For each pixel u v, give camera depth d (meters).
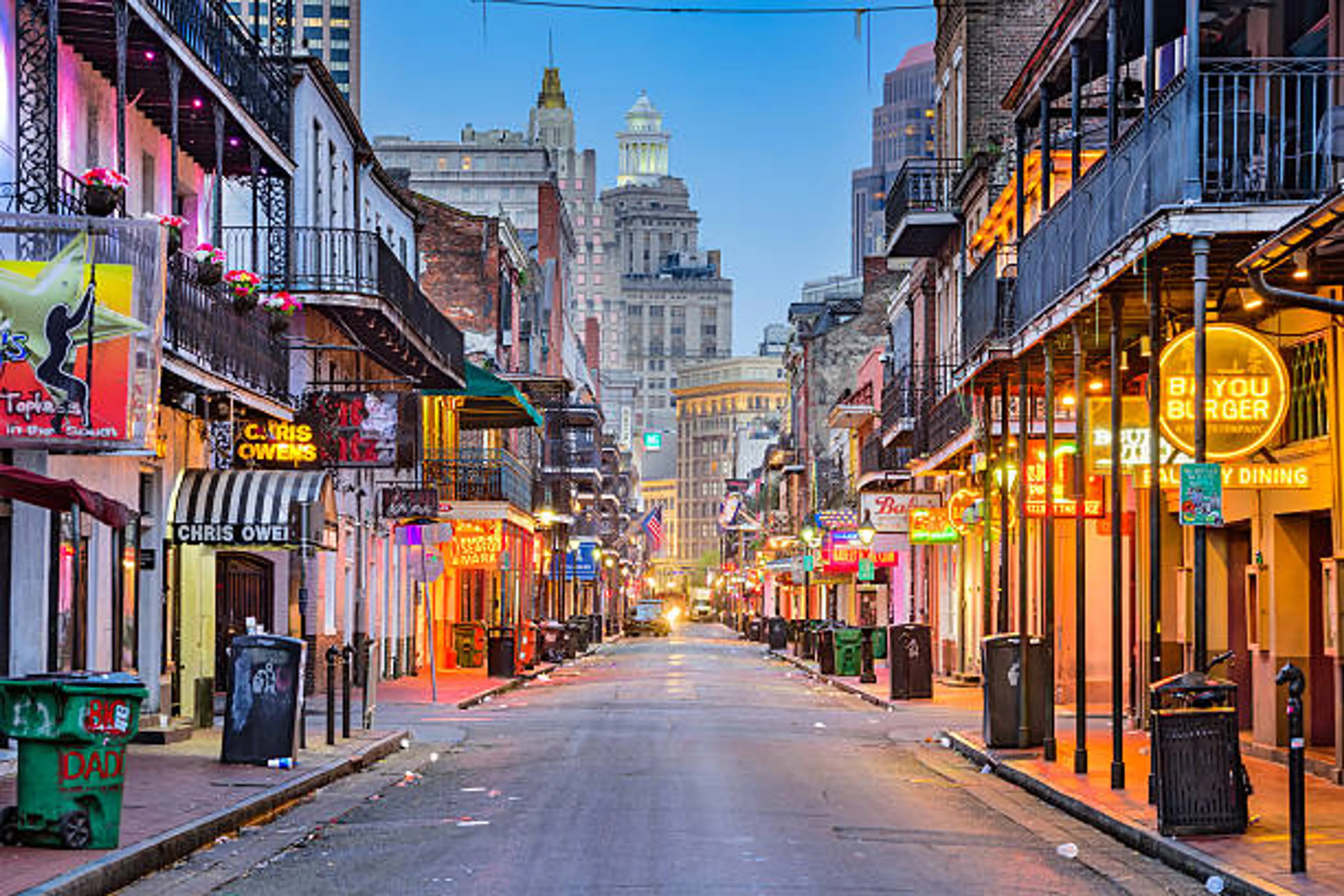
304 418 30.73
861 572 57.09
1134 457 20.91
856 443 76.25
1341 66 19.58
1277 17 21.91
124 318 18.56
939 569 54.75
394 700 38.12
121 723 13.90
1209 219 16.42
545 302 105.12
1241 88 22.08
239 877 13.91
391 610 49.19
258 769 20.70
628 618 126.69
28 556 20.47
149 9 22.41
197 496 25.91
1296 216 15.34
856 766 23.73
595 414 98.31
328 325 38.47
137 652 25.00
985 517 29.39
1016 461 31.81
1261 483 19.42
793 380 113.19
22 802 13.81
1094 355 24.81
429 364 44.09
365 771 22.72
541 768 23.03
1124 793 18.88
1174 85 17.77
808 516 90.06
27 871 12.66
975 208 45.31
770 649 79.94
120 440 18.45
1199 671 15.88
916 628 39.34
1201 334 16.38
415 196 67.94
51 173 19.86
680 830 16.48
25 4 21.34
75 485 16.06
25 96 21.14
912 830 16.95
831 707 38.47
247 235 37.69
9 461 20.09
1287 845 14.89
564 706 38.06
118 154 21.84
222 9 26.95
